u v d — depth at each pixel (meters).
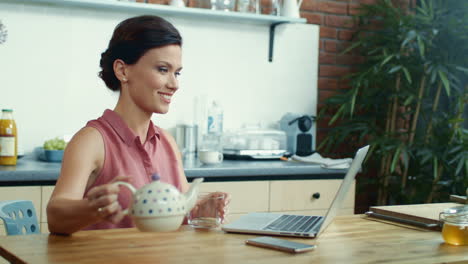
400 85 3.92
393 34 3.85
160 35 1.63
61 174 1.54
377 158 3.91
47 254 1.22
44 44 3.29
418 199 3.78
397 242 1.46
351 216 1.82
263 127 3.88
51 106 3.32
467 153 3.45
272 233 1.48
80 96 3.39
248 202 3.05
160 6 3.34
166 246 1.33
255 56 3.87
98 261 1.17
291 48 3.97
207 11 3.47
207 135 3.55
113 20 3.45
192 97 3.68
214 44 3.73
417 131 3.89
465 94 3.73
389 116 3.98
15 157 2.82
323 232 1.55
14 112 3.24
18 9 3.22
